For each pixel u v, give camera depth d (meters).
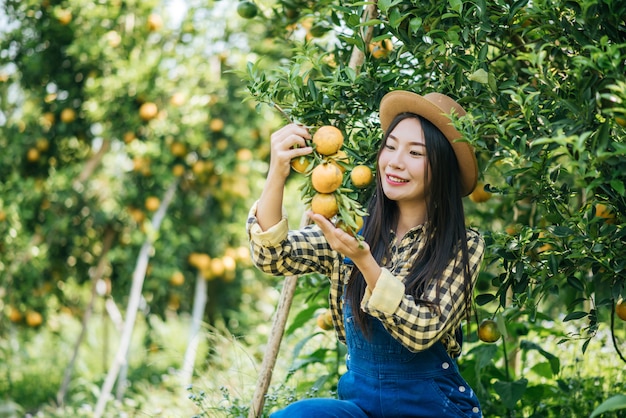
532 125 1.95
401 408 1.91
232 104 5.03
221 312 6.00
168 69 4.89
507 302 3.20
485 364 2.76
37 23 4.90
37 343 6.30
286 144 1.89
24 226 5.00
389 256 2.00
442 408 1.90
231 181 5.35
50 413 4.70
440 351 1.95
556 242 2.14
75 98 5.05
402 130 1.96
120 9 4.84
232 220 5.59
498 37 2.43
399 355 1.91
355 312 1.94
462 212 1.98
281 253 2.00
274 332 2.57
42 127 5.09
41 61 4.91
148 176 5.18
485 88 2.17
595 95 1.89
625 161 1.78
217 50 5.08
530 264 2.21
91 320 6.58
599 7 1.92
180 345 5.71
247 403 3.07
